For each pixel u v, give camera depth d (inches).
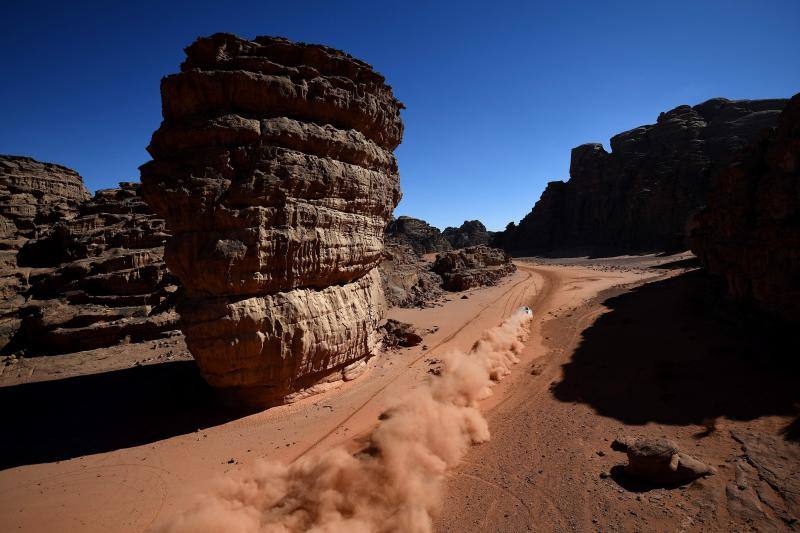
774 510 410.9
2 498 544.1
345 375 915.4
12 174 1850.4
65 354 1190.3
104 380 991.0
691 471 476.4
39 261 1562.5
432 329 1380.4
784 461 474.0
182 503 527.8
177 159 735.7
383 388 890.1
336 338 853.2
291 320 759.7
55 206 1841.8
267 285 753.0
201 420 749.3
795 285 731.4
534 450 614.5
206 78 722.8
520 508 491.5
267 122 761.6
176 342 1244.5
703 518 419.5
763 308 802.8
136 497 542.0
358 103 895.1
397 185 1120.2
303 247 790.5
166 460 630.5
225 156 727.7
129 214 1701.5
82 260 1444.4
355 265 954.7
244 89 746.2
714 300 994.7
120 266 1413.6
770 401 596.4
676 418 620.4
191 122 732.7
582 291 1771.7
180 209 723.4
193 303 737.0
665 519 428.5
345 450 637.3
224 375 736.3
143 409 813.2
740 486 449.7
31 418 805.9
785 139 775.1
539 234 4537.4
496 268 2534.5
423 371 993.5
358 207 945.5
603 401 723.4
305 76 823.7
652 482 489.4
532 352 1077.8
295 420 748.0
